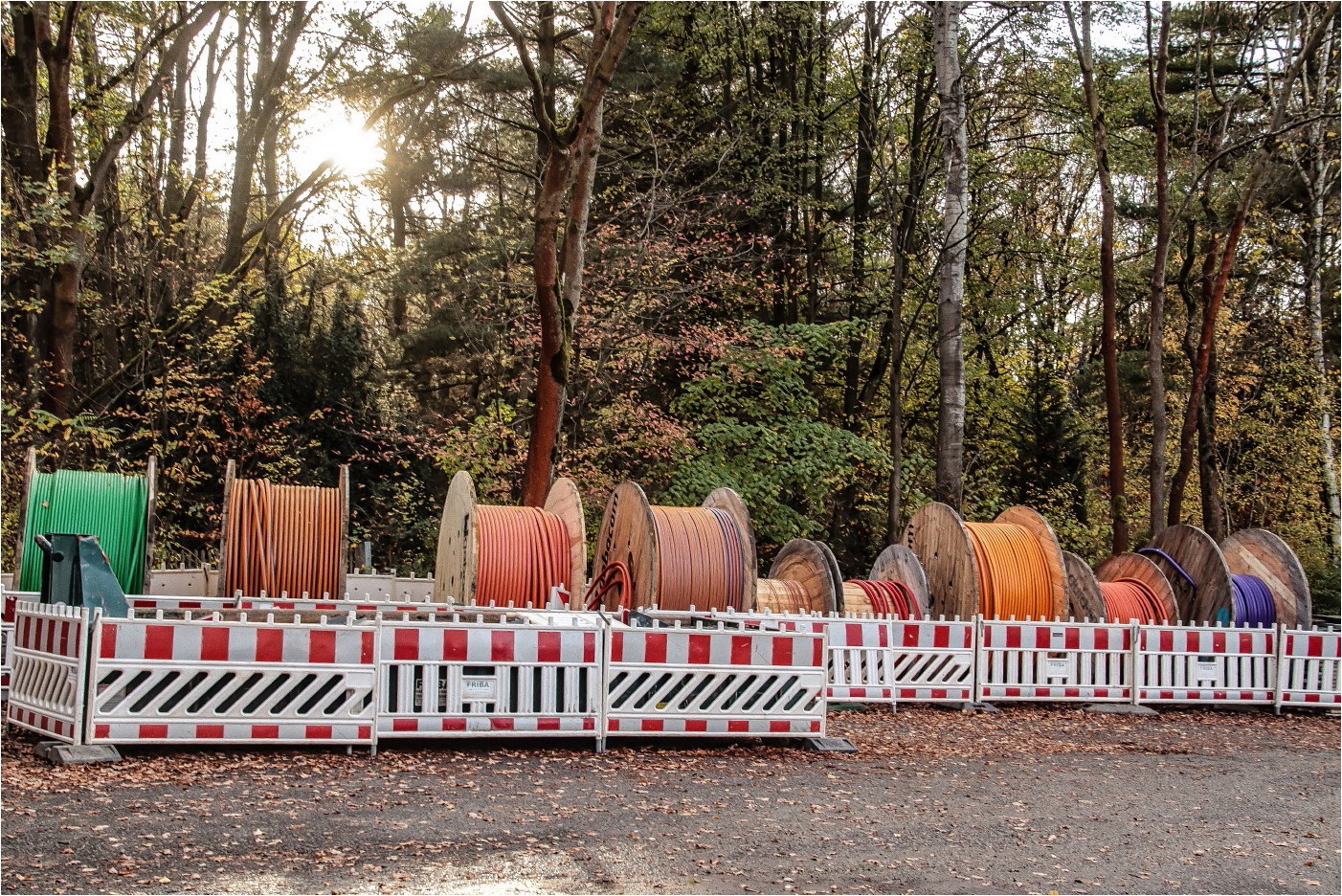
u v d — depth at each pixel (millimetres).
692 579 14445
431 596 19969
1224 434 35969
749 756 11156
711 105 32594
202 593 18625
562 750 10898
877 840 8297
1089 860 8141
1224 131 27500
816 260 33031
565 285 21391
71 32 22359
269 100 28391
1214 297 24969
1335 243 35156
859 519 31344
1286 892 7672
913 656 15180
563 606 14914
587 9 26375
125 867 6734
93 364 26766
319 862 7027
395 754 10250
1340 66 27797
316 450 27281
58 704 9750
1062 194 41562
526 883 6895
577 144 18969
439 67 27391
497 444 26438
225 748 10031
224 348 25203
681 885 7023
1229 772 11930
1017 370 35781
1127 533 23500
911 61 30953
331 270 35250
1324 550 32969
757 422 27312
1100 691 15906
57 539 10586
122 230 27469
